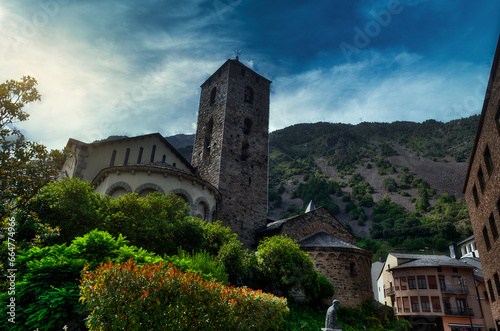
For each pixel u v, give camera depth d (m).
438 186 191.25
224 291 10.52
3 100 12.27
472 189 26.48
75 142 27.67
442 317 41.72
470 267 43.06
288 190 191.00
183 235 18.75
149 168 23.84
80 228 16.06
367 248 102.44
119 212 17.45
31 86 13.20
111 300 7.90
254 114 38.41
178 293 8.84
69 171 29.61
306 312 23.11
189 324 9.06
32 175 12.57
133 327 8.00
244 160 36.03
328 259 27.70
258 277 22.20
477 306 41.47
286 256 22.27
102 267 8.55
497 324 23.73
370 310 26.84
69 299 9.20
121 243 12.91
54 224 15.42
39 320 8.48
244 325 10.45
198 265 14.41
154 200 18.72
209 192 27.91
